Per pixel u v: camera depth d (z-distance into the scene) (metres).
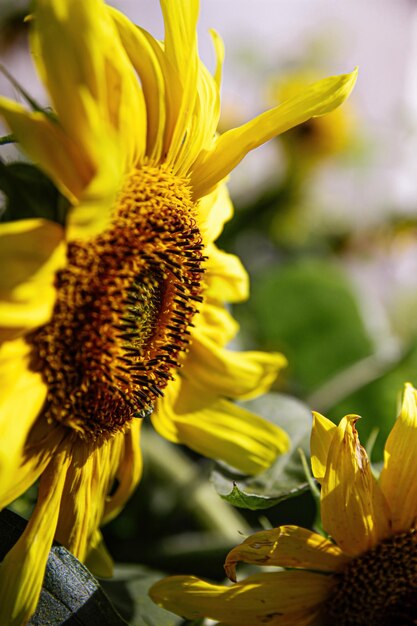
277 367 0.53
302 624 0.45
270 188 0.93
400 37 1.32
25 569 0.41
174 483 0.61
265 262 0.85
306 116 0.44
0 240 0.37
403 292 0.96
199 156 0.45
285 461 0.52
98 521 0.47
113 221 0.42
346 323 0.70
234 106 0.97
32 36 0.38
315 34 1.12
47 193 0.40
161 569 0.57
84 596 0.42
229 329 0.52
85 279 0.41
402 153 1.06
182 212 0.45
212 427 0.51
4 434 0.39
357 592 0.44
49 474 0.43
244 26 1.23
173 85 0.43
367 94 1.29
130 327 0.42
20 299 0.38
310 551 0.44
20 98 0.41
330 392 0.64
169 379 0.48
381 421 0.63
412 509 0.44
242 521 0.62
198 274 0.47
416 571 0.44
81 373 0.42
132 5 1.07
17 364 0.40
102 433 0.45
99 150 0.37
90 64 0.38
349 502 0.43
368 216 1.02
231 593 0.43
